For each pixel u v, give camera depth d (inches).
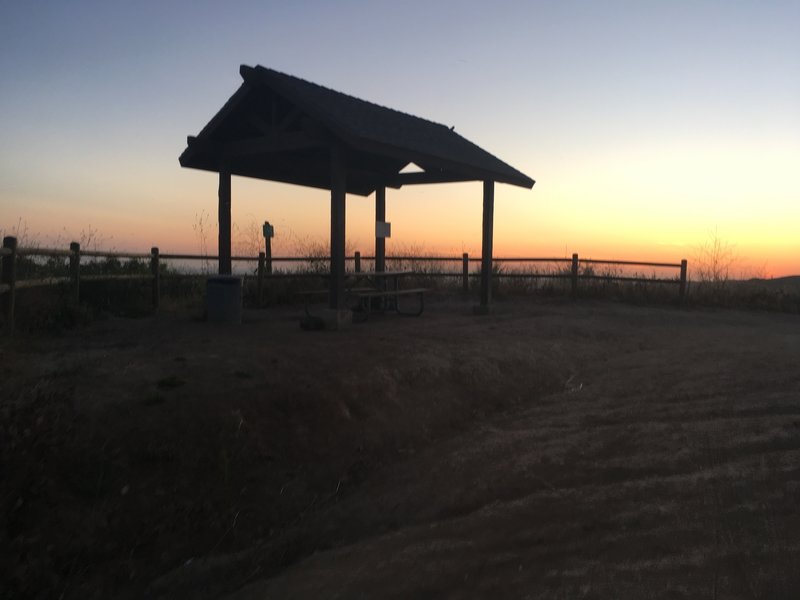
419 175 592.7
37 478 201.0
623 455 245.8
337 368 339.0
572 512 197.0
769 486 200.1
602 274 804.6
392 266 828.6
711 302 778.2
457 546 184.9
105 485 214.5
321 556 198.4
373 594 163.0
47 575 180.9
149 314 511.2
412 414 318.7
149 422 247.9
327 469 262.2
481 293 611.2
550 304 729.6
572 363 438.3
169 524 210.8
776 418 273.3
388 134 471.5
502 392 366.0
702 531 172.7
